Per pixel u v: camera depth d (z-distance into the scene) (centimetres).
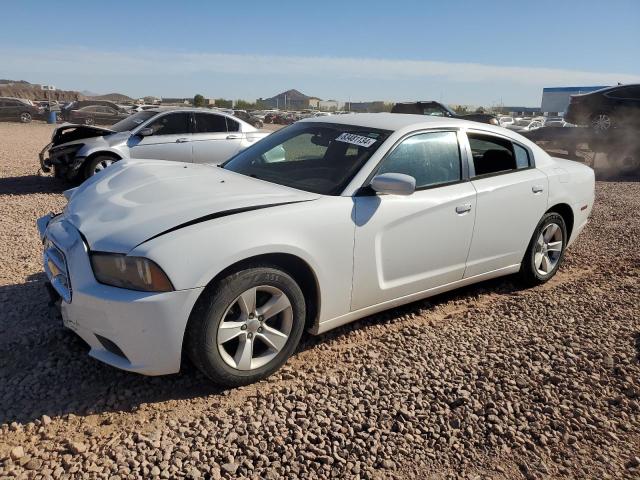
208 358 293
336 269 340
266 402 300
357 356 357
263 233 303
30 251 552
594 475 256
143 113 1024
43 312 398
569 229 526
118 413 287
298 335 332
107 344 293
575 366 350
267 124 4250
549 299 471
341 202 345
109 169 422
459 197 404
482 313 436
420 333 393
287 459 255
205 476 242
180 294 278
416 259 386
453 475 252
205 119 1004
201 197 328
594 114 1472
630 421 298
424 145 401
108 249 287
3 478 235
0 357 336
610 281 527
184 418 284
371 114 454
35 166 1290
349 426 281
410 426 282
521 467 259
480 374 337
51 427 274
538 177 473
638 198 1028
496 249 445
